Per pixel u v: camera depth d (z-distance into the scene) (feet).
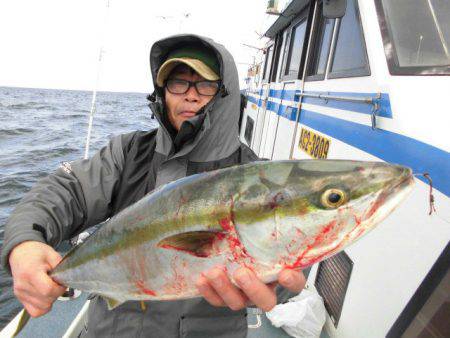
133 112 152.87
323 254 3.61
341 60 10.92
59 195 5.55
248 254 3.80
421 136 5.98
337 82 10.64
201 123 5.61
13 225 4.91
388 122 7.13
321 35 13.85
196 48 6.23
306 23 15.72
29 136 66.59
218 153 6.01
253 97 31.83
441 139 5.50
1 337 8.73
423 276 5.53
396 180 3.52
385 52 7.85
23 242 4.69
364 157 8.08
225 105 6.10
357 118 8.76
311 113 13.03
